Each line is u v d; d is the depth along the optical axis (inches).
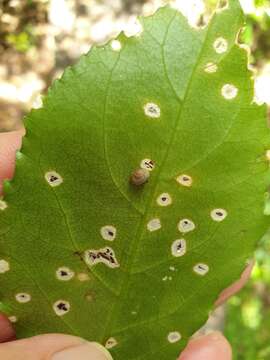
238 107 3.1
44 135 3.2
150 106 3.1
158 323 3.5
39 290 3.4
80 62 3.1
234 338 13.5
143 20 3.1
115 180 3.2
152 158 3.2
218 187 3.3
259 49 12.2
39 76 17.2
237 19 3.1
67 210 3.3
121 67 3.1
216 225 3.3
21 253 3.3
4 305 3.5
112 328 3.5
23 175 3.2
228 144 3.2
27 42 17.4
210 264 3.4
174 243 3.4
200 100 3.1
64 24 13.4
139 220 3.3
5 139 5.2
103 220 3.3
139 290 3.4
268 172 3.2
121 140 3.2
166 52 3.1
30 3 17.4
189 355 5.0
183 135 3.2
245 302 14.1
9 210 3.3
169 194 3.3
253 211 3.3
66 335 3.5
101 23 13.2
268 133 3.2
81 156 3.2
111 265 3.4
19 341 3.5
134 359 3.5
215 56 3.1
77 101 3.1
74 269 3.4
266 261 12.2
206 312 3.4
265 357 13.6
